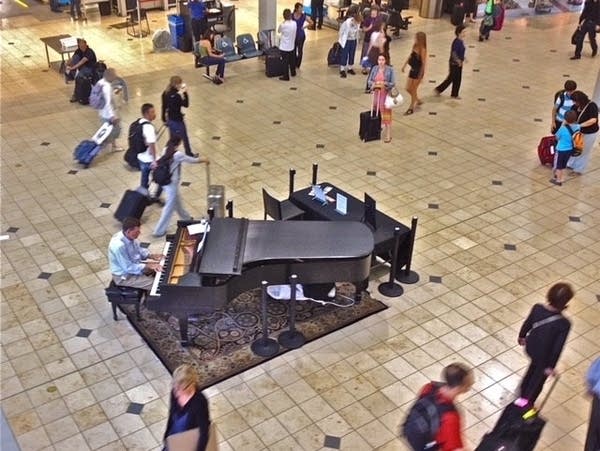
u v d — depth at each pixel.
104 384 5.95
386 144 10.77
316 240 6.38
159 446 5.36
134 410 5.69
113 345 6.40
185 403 4.19
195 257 6.32
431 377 6.13
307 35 16.81
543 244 8.22
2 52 14.86
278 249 6.23
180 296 5.93
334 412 5.72
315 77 13.81
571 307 7.12
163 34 14.92
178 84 9.49
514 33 17.67
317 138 10.91
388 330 6.70
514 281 7.50
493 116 12.08
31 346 6.37
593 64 15.24
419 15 18.77
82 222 8.38
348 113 11.99
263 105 12.25
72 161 9.95
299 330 6.61
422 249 8.02
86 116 11.59
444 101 12.74
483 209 8.95
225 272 5.91
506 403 5.87
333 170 9.84
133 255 6.50
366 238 6.43
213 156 10.16
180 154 7.74
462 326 6.79
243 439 5.44
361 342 6.52
